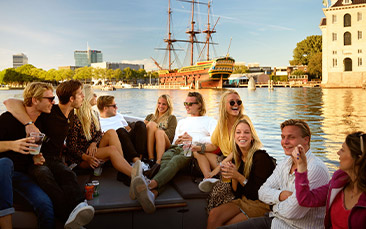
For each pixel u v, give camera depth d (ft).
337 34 209.05
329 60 213.66
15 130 8.27
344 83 209.97
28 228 7.48
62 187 8.21
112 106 14.21
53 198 7.93
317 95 149.48
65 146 12.28
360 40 202.59
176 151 11.59
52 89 8.83
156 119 15.23
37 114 8.80
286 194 6.82
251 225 7.06
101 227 8.56
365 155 4.98
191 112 13.44
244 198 8.35
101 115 14.34
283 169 7.22
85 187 8.95
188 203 9.20
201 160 10.79
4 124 8.16
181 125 13.47
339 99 120.26
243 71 455.22
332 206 5.64
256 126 54.24
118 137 12.14
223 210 8.11
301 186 6.13
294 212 6.38
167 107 14.88
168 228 9.09
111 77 514.27
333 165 29.35
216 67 261.24
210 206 8.80
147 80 587.27
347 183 5.48
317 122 60.03
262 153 8.11
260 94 174.70
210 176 10.21
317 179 6.47
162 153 11.74
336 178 5.62
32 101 8.47
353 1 205.57
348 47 206.39
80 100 9.67
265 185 7.45
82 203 7.55
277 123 58.13
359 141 5.09
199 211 9.30
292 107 93.86
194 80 296.92
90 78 549.95
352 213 5.19
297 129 6.87
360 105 93.81
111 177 11.14
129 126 15.46
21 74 466.29
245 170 8.37
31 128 8.30
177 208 9.10
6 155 8.13
